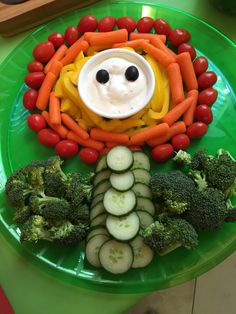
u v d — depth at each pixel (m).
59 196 0.34
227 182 0.33
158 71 0.38
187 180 0.33
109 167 0.33
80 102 0.37
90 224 0.34
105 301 0.33
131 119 0.37
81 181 0.35
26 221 0.34
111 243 0.32
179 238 0.31
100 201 0.34
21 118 0.39
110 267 0.32
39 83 0.39
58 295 0.33
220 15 0.42
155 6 0.42
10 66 0.41
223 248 0.34
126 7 0.42
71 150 0.37
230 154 0.36
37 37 0.42
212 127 0.38
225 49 0.40
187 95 0.38
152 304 0.46
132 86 0.36
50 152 0.38
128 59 0.38
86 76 0.37
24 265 0.34
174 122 0.37
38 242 0.35
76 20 0.42
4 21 0.40
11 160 0.38
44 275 0.34
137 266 0.33
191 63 0.37
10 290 0.33
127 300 0.33
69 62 0.39
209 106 0.38
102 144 0.37
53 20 0.42
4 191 0.36
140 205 0.34
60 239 0.32
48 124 0.38
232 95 0.39
